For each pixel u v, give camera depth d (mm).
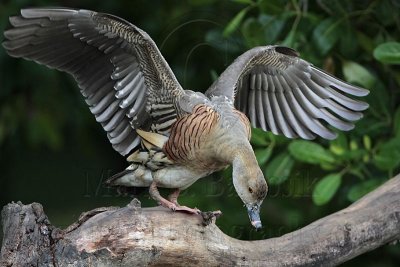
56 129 16641
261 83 10664
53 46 9453
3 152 17969
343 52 12430
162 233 8867
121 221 8750
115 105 9891
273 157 12680
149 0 15867
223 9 14305
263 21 12555
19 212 8633
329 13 12492
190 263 9047
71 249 8523
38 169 18375
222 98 9766
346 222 9680
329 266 9625
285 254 9422
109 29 9383
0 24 15164
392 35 12828
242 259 9273
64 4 16156
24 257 8500
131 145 10031
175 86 9648
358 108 10320
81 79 9719
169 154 9578
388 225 9742
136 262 8773
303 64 10438
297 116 10578
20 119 16766
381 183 11867
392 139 11633
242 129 9547
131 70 9742
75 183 18359
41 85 16188
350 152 11820
